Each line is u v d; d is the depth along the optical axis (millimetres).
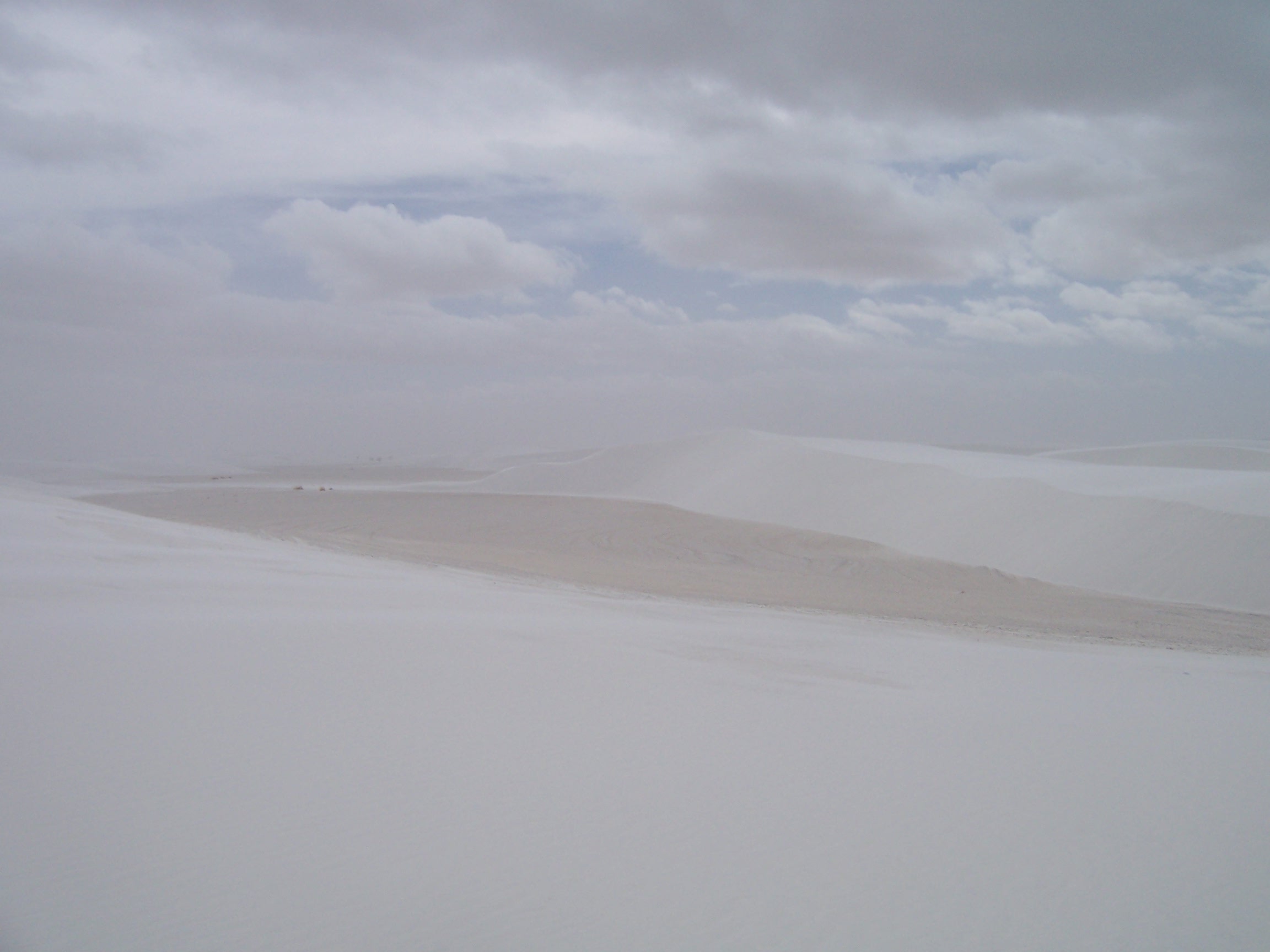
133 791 4340
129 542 17891
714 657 9414
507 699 6594
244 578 13266
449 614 11219
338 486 80938
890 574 33125
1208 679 11508
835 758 5715
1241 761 6395
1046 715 7590
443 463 145500
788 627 14344
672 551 38281
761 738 6059
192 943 3090
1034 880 4078
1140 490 36906
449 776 4855
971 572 33375
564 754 5391
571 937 3312
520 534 42281
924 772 5527
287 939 3156
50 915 3213
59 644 7082
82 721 5297
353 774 4777
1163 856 4453
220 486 80125
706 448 67312
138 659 6828
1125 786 5543
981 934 3555
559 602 14906
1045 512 36688
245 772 4688
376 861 3803
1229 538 29656
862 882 3928
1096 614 24188
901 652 11461
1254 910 3922
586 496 60500
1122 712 8109
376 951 3115
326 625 8953
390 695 6414
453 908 3457
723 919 3525
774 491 51312
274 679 6586
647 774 5141
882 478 47750
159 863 3654
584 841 4148
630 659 8688
